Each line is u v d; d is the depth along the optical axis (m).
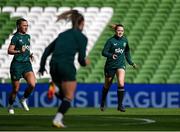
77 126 29.31
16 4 78.75
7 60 69.62
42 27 74.00
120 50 44.38
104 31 73.12
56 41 27.81
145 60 67.38
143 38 71.31
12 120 34.56
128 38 71.31
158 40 70.88
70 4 77.56
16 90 43.41
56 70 27.33
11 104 43.75
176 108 52.84
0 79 66.69
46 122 32.66
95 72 65.94
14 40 42.44
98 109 50.94
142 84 54.28
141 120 34.62
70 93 27.31
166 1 77.56
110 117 37.97
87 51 69.62
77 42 27.59
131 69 65.75
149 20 74.50
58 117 27.41
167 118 36.75
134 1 77.62
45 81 65.75
